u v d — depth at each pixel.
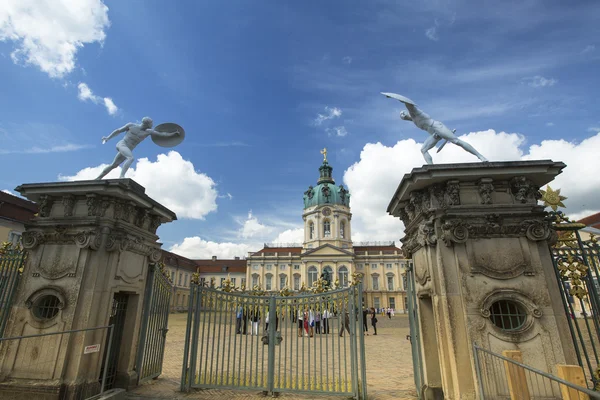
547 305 5.41
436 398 6.14
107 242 6.83
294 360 11.57
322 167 79.06
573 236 6.51
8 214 20.44
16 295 6.74
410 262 7.60
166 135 8.20
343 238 71.19
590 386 6.81
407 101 6.84
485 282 5.55
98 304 6.61
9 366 6.32
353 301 7.26
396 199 7.27
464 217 5.78
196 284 8.07
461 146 6.30
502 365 5.16
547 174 5.74
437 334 5.69
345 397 6.92
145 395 7.05
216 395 7.14
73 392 6.03
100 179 6.96
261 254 74.25
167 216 8.55
